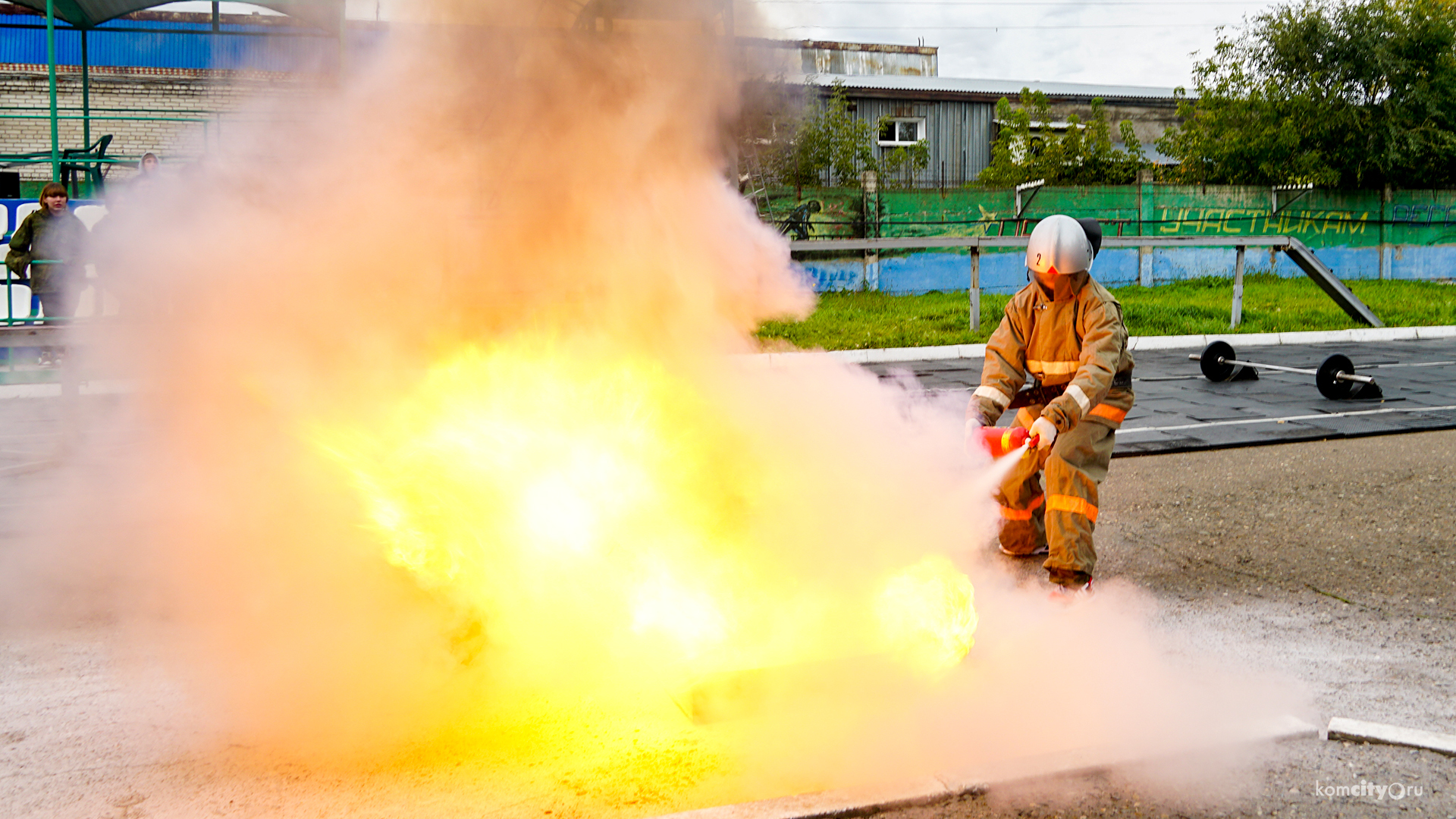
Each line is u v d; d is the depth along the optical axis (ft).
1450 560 15.49
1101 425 13.44
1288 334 51.16
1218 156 87.10
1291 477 21.07
